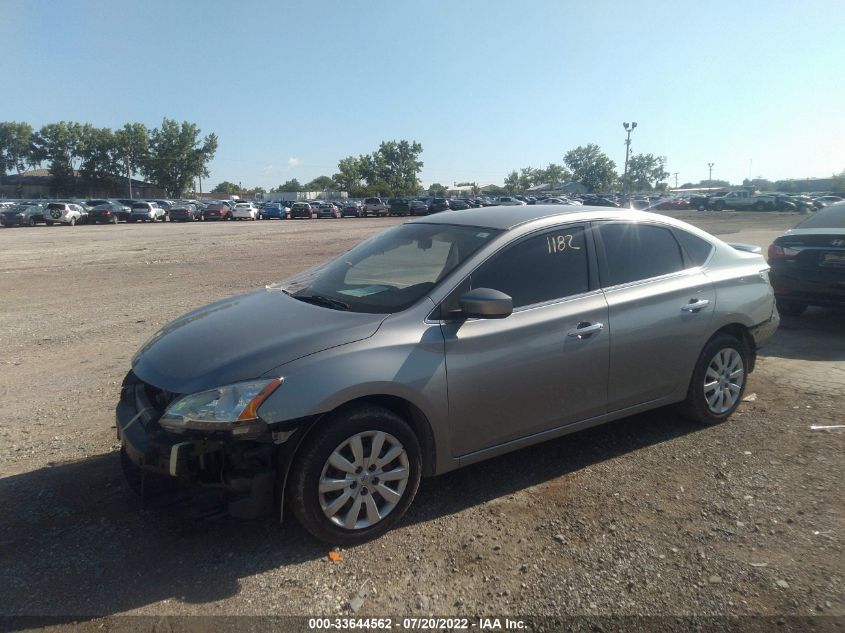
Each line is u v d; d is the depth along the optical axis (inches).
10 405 210.2
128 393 144.2
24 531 133.6
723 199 2331.4
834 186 4013.3
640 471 158.2
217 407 116.6
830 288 295.6
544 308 148.9
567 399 153.1
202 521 137.1
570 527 133.3
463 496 147.4
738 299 184.2
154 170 3855.8
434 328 134.5
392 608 109.3
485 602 110.6
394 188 4995.1
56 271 575.8
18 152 4094.5
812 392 212.8
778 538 128.0
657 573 117.6
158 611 108.6
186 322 152.9
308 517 121.6
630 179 5036.9
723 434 179.8
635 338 161.6
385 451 129.6
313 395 119.0
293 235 1139.3
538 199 2349.9
